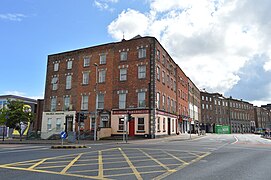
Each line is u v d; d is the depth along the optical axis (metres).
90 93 36.47
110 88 34.78
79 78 38.03
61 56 40.84
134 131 31.95
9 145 23.39
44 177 7.73
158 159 11.93
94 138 28.70
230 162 11.09
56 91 40.12
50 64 41.84
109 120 33.75
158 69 34.69
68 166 9.81
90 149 17.53
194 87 64.56
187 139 31.73
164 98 36.75
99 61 36.62
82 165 10.07
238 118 95.62
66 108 38.41
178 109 45.03
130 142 25.52
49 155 13.63
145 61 33.09
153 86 32.03
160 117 34.03
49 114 39.81
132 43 34.53
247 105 102.38
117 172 8.58
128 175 8.05
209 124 82.69
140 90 32.66
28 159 11.93
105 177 7.75
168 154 14.09
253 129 101.88
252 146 20.92
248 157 12.96
